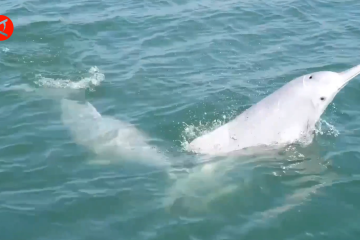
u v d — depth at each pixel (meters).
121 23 17.84
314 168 9.79
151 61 15.06
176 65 14.77
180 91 13.20
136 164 10.10
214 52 15.56
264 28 17.27
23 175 9.62
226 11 18.72
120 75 14.23
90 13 18.77
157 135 11.19
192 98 12.77
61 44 16.39
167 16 18.41
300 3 19.47
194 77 14.00
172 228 8.13
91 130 11.30
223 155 10.32
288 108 10.33
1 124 11.56
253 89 13.18
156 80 13.84
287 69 14.32
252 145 10.44
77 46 16.25
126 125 11.52
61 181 9.45
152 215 8.47
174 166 10.02
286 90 10.45
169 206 8.71
